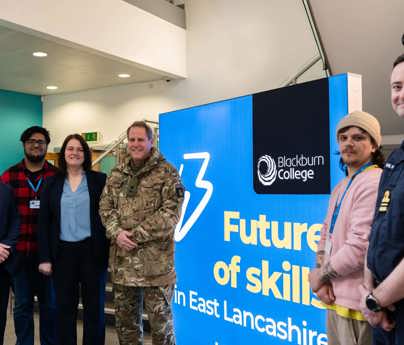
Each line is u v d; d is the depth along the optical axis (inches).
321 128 83.4
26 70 263.7
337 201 71.2
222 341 106.7
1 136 322.7
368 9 147.1
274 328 93.8
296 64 238.2
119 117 312.7
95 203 108.7
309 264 86.4
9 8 181.8
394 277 46.8
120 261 98.2
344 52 163.9
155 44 257.6
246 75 257.3
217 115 108.0
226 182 105.4
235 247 103.2
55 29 200.2
